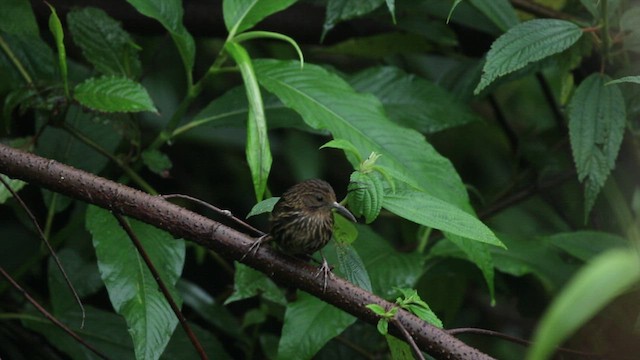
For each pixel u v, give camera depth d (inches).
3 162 230.7
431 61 455.2
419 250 341.4
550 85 458.6
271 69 292.4
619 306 317.7
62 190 230.8
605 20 298.2
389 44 391.2
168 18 296.7
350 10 308.2
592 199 285.1
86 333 326.3
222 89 460.8
